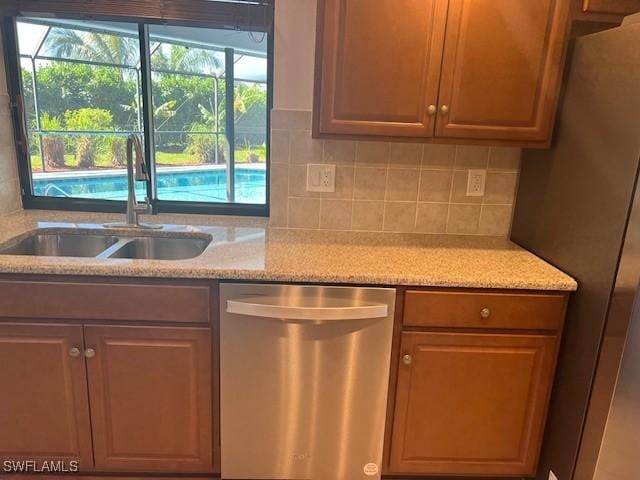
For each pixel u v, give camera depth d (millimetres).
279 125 1919
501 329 1533
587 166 1451
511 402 1599
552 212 1658
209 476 1703
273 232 1969
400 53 1551
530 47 1546
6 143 2051
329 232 2014
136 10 1850
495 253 1776
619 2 1520
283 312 1446
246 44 2020
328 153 1955
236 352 1526
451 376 1566
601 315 1361
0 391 1540
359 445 1631
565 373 1530
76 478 1662
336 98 1589
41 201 2189
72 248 1947
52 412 1571
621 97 1295
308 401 1578
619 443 1358
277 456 1641
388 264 1587
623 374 1314
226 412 1588
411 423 1615
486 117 1602
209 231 1955
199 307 1492
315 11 1819
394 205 2014
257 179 2184
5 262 1438
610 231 1328
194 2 1848
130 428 1600
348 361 1538
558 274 1534
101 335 1502
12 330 1485
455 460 1664
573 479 1487
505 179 1986
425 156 1965
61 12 1846
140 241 1946
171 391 1567
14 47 2016
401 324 1521
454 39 1538
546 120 1604
